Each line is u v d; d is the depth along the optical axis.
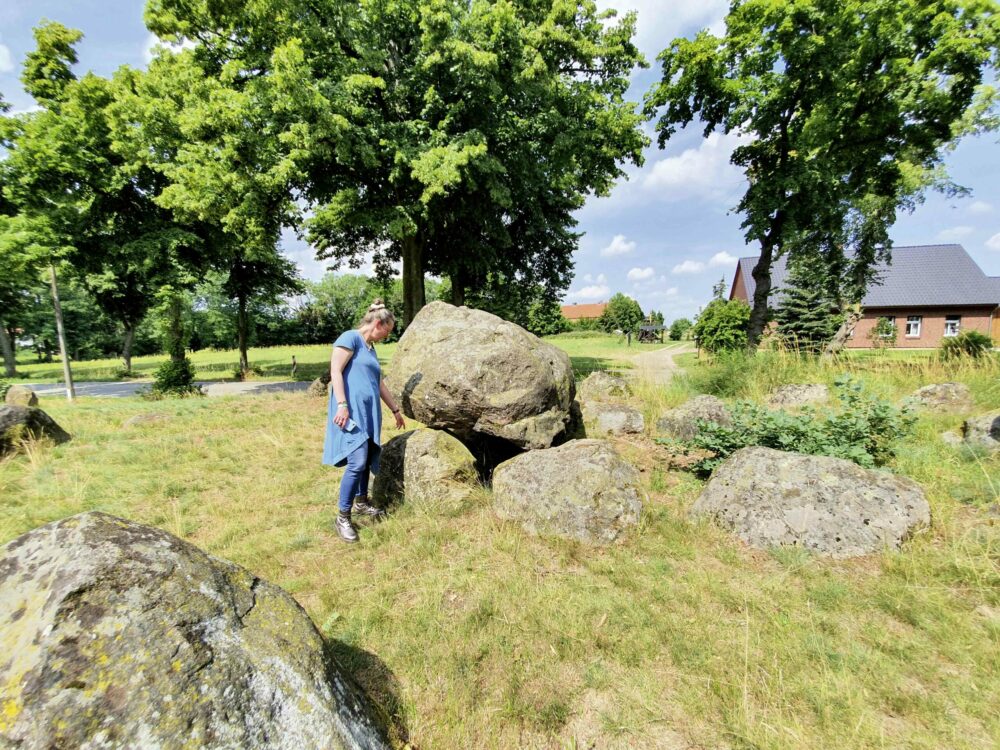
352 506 3.81
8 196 14.13
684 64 14.41
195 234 16.36
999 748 1.76
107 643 1.29
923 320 34.59
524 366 4.29
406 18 12.96
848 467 3.50
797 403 7.37
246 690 1.39
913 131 13.80
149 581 1.46
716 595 2.74
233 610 1.59
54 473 5.07
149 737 1.20
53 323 43.38
